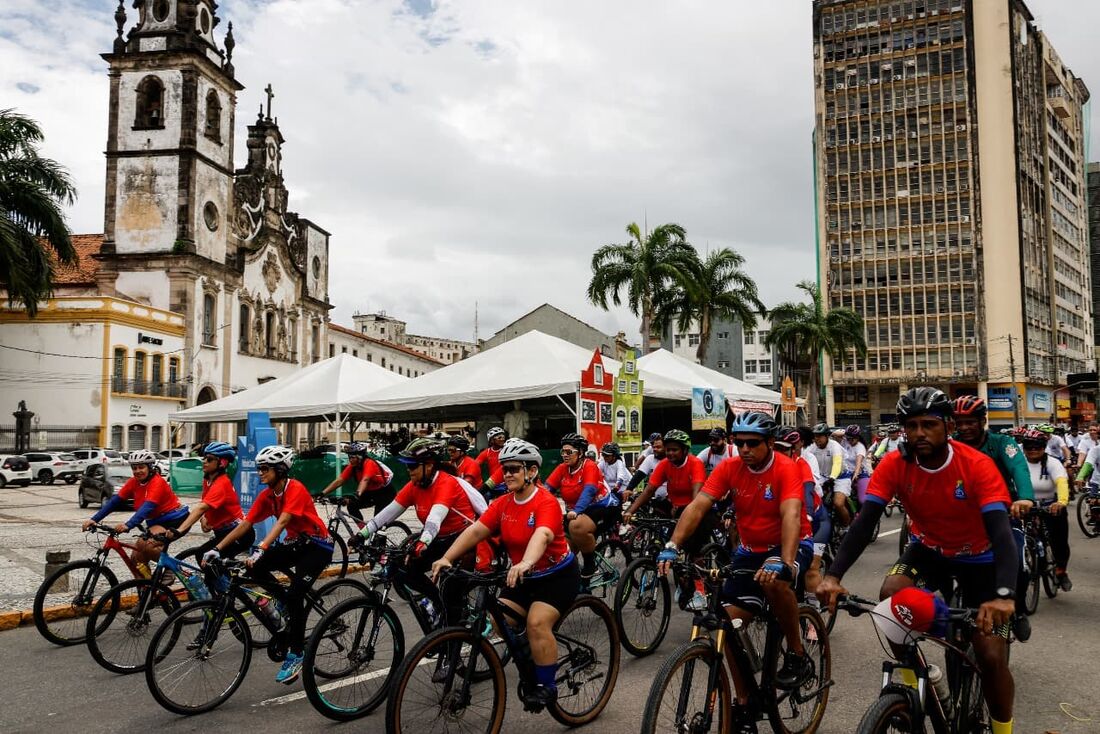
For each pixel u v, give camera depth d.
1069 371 80.25
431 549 6.17
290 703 5.81
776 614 4.62
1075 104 88.81
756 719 4.39
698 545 7.64
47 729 5.32
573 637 5.29
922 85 70.50
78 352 40.44
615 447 11.47
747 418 4.69
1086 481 13.24
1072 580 9.78
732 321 38.66
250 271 52.41
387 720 4.35
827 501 11.16
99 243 51.41
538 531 4.76
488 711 4.80
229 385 49.44
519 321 54.62
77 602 7.57
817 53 73.38
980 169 68.81
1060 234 80.25
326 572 10.78
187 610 5.68
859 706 5.51
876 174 71.25
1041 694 5.68
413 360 87.00
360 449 11.80
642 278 34.84
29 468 34.50
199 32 48.44
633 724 5.29
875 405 71.12
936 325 69.19
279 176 57.00
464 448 10.48
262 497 6.26
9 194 27.69
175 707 5.55
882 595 4.12
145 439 42.44
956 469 3.94
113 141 47.00
